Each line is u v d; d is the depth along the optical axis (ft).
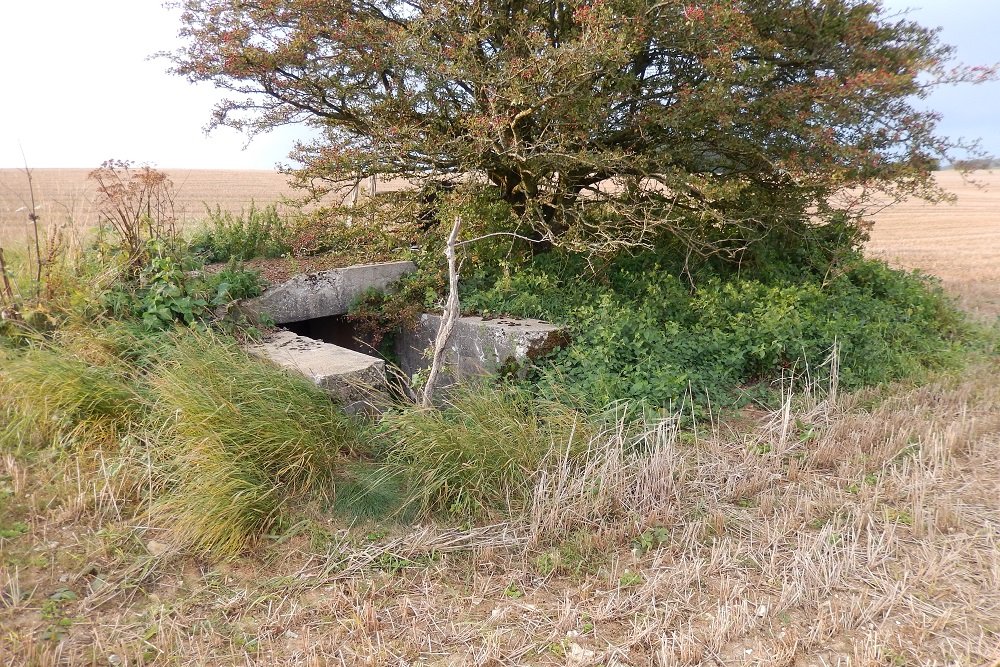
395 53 22.71
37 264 20.89
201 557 12.62
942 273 45.88
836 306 25.96
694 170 26.48
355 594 11.64
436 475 14.35
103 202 21.85
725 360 20.71
